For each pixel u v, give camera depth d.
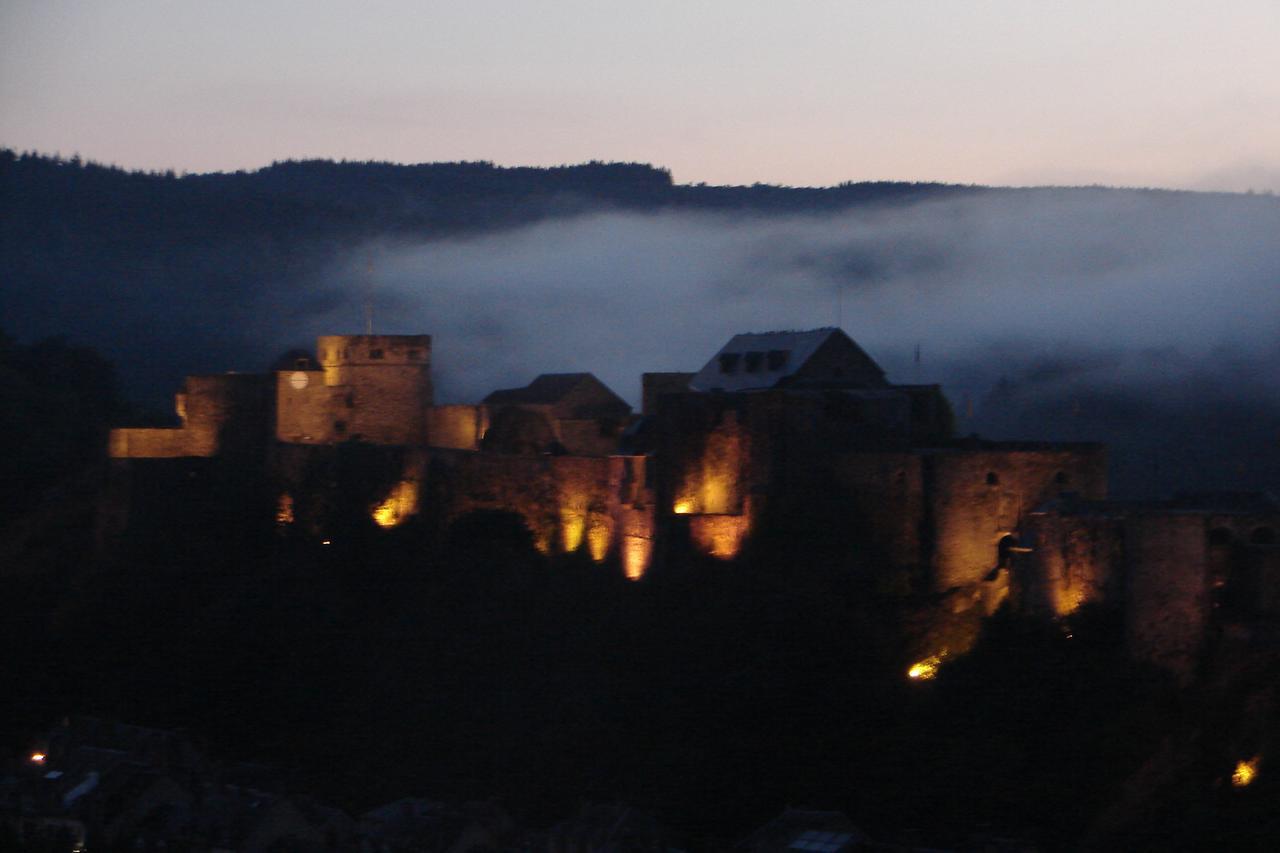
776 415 148.25
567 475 162.62
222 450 184.88
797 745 134.50
